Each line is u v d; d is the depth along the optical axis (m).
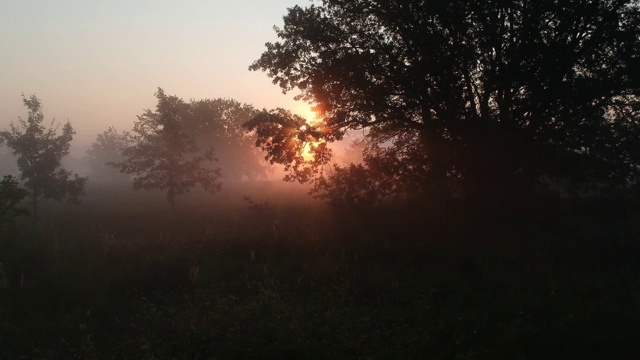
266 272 12.09
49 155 25.50
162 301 10.72
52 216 26.41
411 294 10.28
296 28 20.44
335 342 7.59
